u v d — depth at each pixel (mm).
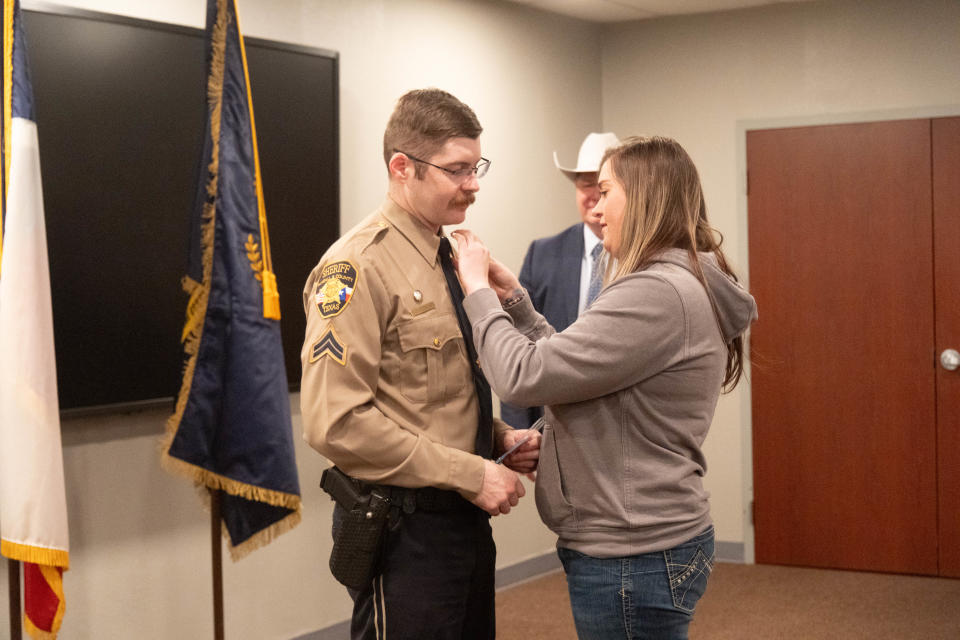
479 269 1838
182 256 3127
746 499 4855
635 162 1766
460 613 1875
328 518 3699
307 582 3629
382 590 1835
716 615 4043
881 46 4566
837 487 4703
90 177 2885
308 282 1945
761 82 4773
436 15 4133
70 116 2836
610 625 1713
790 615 4031
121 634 3041
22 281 2287
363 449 1744
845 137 4629
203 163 2652
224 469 2633
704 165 4895
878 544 4652
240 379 2615
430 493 1828
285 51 3436
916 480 4578
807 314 4723
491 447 1931
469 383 1886
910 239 4543
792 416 4762
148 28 3023
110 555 3006
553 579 4656
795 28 4703
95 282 2900
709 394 1741
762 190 4785
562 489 1763
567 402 1703
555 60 4793
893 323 4582
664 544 1680
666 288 1663
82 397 2873
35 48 2756
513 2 4531
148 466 3098
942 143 4480
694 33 4891
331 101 3602
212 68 2654
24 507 2273
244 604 3412
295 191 3484
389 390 1819
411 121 1845
